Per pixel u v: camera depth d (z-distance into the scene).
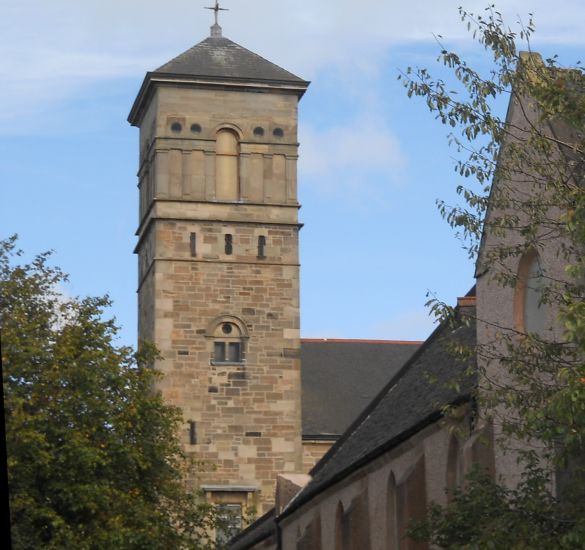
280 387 81.75
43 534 46.53
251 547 70.94
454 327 27.31
